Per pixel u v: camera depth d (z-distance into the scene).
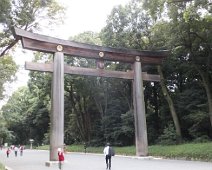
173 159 25.66
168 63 32.50
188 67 30.98
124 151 33.69
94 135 48.69
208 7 23.28
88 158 30.97
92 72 25.59
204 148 24.12
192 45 27.84
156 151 28.44
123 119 37.25
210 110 27.98
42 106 70.19
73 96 48.41
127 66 34.75
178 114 32.72
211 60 28.50
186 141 30.30
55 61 23.31
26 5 18.16
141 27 32.75
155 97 37.75
